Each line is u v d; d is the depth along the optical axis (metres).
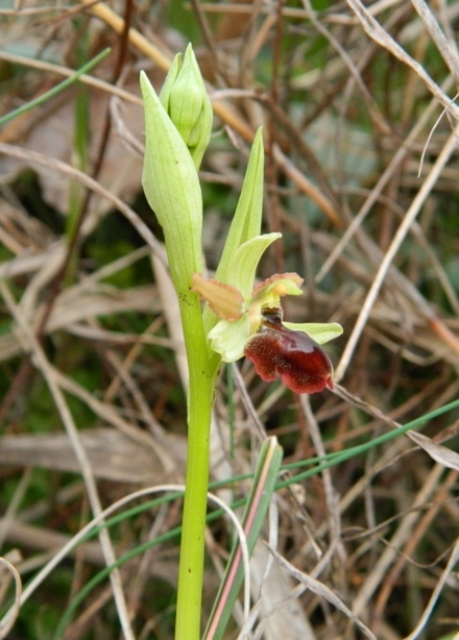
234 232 0.17
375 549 0.24
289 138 0.26
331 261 0.26
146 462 0.26
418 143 0.29
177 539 0.26
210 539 0.23
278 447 0.18
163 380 0.29
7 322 0.29
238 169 0.30
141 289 0.29
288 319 0.28
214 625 0.17
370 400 0.28
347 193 0.30
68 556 0.26
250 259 0.17
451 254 0.31
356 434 0.25
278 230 0.26
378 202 0.30
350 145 0.31
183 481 0.25
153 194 0.16
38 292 0.30
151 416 0.26
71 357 0.29
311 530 0.21
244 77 0.27
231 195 0.30
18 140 0.28
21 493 0.26
